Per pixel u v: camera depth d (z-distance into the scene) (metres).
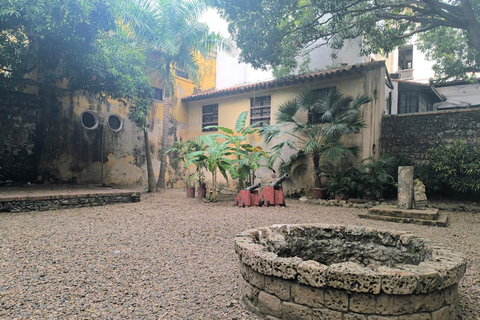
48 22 7.57
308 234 3.57
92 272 3.70
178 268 3.91
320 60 16.88
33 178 10.91
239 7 9.20
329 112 10.23
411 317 2.16
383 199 10.28
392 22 10.34
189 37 12.35
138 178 13.82
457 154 9.57
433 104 17.52
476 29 7.78
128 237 5.34
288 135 12.25
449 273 2.30
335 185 10.19
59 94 10.50
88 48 9.06
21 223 6.15
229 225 6.38
